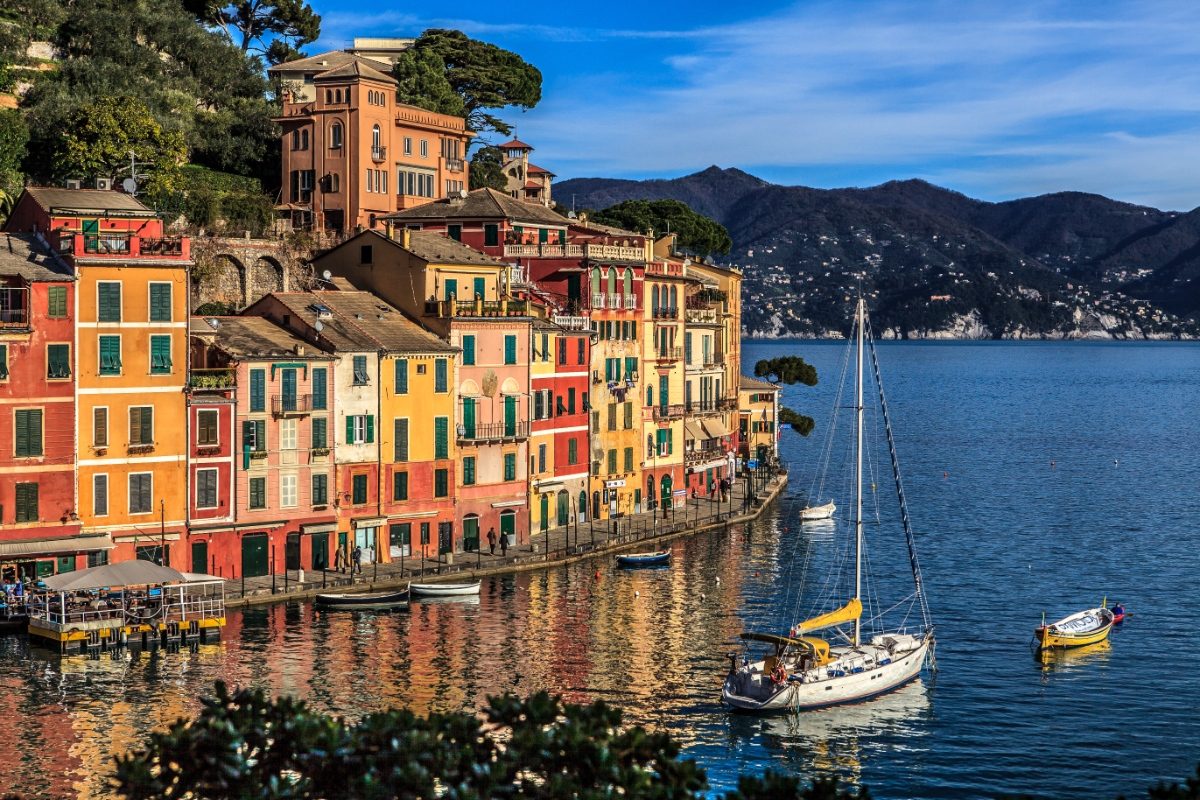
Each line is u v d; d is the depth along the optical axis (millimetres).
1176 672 87250
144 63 150750
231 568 95812
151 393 92125
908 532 100875
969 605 105688
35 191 94562
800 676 77312
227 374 95312
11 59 141625
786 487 171875
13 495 87312
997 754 72062
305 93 171375
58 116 131250
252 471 96750
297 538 99312
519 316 114625
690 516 134250
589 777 37875
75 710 70438
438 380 108250
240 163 152125
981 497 167250
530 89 194500
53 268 89375
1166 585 114000
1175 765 71000
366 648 83688
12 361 87062
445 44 187625
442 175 159375
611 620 93875
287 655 81312
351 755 39094
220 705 41031
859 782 67812
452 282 114625
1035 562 123312
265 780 39688
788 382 189125
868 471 193125
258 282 128250
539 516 119625
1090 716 78312
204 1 173625
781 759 70375
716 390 154000
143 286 91562
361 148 146125
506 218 132250
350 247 114812
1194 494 171500
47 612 80500
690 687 80000
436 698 74688
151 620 81875
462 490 110688
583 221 150250
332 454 100812
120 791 39719
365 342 103500
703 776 38250
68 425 88875
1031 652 91875
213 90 159250
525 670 81000
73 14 152000
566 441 123188
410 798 37688
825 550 124938
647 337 136250
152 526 92188
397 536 105812
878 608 103375
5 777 62000
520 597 99062
